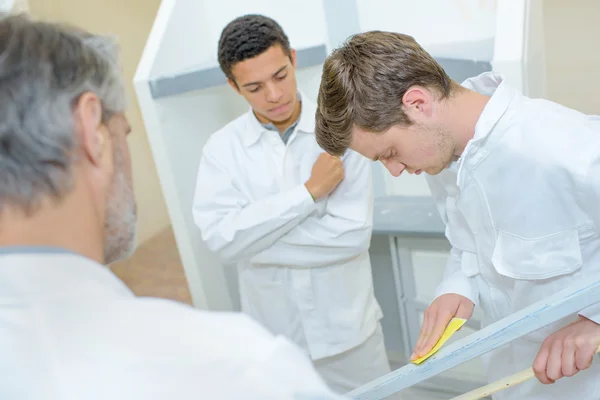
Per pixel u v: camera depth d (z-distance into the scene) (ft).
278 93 4.00
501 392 3.66
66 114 1.44
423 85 2.63
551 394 3.26
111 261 1.86
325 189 4.11
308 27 5.66
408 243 5.50
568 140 2.57
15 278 1.36
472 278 3.57
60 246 1.45
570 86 7.80
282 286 4.62
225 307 5.86
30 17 1.61
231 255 4.36
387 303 6.25
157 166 5.09
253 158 4.48
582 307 2.14
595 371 3.06
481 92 3.06
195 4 5.27
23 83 1.39
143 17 11.96
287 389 1.34
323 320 4.62
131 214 1.76
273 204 4.15
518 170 2.71
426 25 5.23
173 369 1.31
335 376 4.97
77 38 1.59
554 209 2.72
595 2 7.18
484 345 2.32
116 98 1.67
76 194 1.48
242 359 1.36
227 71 4.10
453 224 3.61
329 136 2.92
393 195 5.90
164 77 4.80
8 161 1.36
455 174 3.38
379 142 2.78
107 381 1.27
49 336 1.32
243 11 5.59
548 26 7.63
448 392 5.86
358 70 2.64
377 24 5.51
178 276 10.48
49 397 1.26
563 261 2.81
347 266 4.58
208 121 5.53
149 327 1.38
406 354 6.21
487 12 4.81
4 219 1.40
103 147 1.60
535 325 2.22
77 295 1.39
